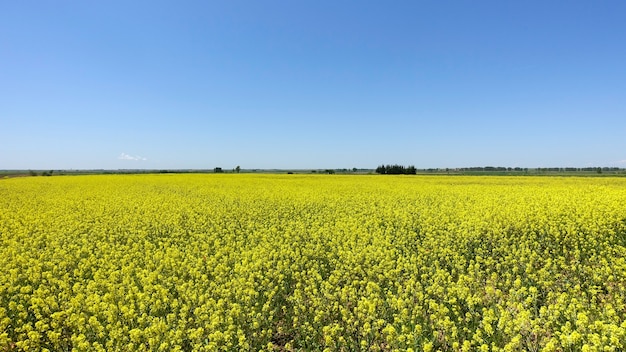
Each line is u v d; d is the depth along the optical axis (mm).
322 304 7535
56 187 31125
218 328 6742
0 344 6410
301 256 10727
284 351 6594
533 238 12109
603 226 12438
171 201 21234
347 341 6512
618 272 8453
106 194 25250
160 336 6355
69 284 8906
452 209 17016
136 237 13258
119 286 8383
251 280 8367
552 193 22531
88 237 13234
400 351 5855
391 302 7367
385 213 16328
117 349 6027
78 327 6652
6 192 27141
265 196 23078
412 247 11789
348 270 9531
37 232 13977
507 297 7848
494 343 5879
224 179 40438
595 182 33938
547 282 7863
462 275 8328
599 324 5836
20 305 7297
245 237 13523
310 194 23906
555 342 5875
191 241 12836
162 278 9000
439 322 6352
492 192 23922
